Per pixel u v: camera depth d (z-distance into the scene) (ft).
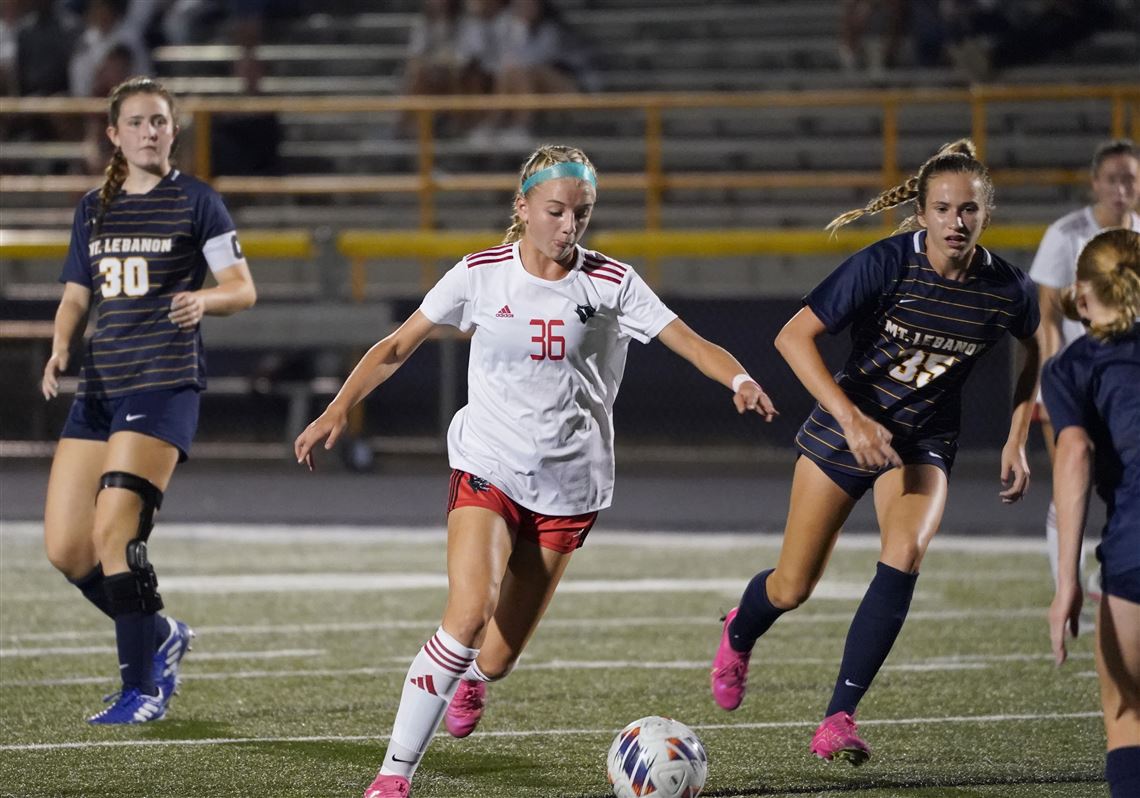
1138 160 86.43
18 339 167.53
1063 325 88.94
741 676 71.51
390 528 133.08
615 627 96.17
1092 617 97.50
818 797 60.95
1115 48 214.48
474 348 60.18
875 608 62.69
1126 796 48.11
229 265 72.95
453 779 63.72
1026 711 75.51
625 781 56.95
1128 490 48.70
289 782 63.10
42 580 111.04
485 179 189.26
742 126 216.95
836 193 203.82
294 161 214.69
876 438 59.88
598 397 60.13
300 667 85.30
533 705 76.95
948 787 62.34
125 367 72.13
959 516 139.03
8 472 162.50
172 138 73.05
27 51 211.20
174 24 234.38
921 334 63.46
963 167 61.05
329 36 236.84
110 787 62.39
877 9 216.74
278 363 168.86
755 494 150.10
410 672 56.85
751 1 235.61
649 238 173.47
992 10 212.02
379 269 185.06
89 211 73.87
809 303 63.31
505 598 62.13
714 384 170.60
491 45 212.23
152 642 72.95
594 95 213.87
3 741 69.51
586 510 60.90
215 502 145.89
